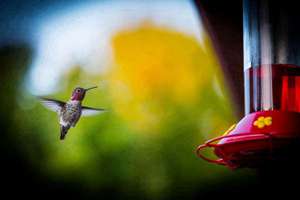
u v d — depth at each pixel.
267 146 5.31
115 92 11.08
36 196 10.73
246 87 6.48
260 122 5.50
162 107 11.04
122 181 10.84
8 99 10.96
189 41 11.20
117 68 11.12
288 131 5.32
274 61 6.29
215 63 11.13
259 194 10.66
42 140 10.95
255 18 6.57
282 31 6.38
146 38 11.20
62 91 11.05
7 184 10.75
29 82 11.04
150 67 11.12
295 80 6.20
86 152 10.92
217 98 11.02
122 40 11.17
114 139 10.95
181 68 11.12
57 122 10.97
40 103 10.98
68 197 10.78
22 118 10.96
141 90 11.05
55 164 10.89
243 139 5.35
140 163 10.92
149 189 10.85
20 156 10.84
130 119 11.01
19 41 11.09
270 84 6.22
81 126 10.96
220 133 10.88
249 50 6.52
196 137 10.95
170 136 10.97
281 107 6.12
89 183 10.84
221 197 10.73
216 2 11.36
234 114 10.95
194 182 10.84
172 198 10.77
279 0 6.48
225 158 5.54
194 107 11.02
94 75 11.09
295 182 10.61
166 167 10.88
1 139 10.87
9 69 11.04
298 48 6.25
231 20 11.29
